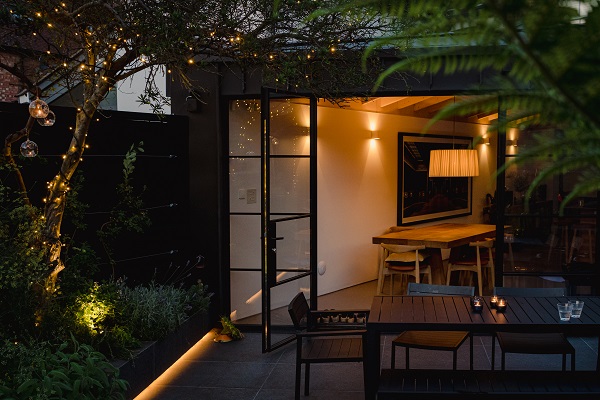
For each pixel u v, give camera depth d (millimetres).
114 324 5840
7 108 5898
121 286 6430
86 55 5117
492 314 5039
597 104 760
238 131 7539
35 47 5727
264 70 4957
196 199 7609
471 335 5703
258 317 7609
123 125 6973
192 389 5832
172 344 6359
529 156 868
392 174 11156
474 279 10367
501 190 7027
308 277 7453
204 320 7363
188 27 4387
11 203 5719
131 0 4430
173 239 7484
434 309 5238
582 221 7000
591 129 803
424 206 11914
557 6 721
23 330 4727
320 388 5816
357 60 5242
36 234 4770
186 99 7496
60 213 5227
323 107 9602
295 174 7215
